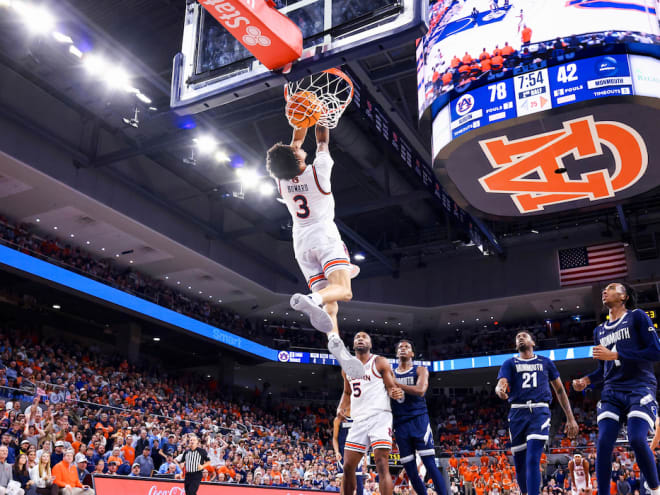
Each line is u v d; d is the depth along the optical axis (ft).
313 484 73.51
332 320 15.02
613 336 17.62
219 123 73.97
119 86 63.62
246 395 139.74
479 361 122.11
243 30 17.70
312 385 147.33
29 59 65.67
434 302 123.85
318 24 19.12
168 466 55.11
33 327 106.42
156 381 100.17
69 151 75.51
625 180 53.98
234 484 42.32
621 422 17.11
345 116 77.51
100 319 104.78
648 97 41.24
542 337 122.52
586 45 41.81
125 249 96.43
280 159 16.10
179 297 111.34
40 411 56.13
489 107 44.45
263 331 126.93
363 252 119.34
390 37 17.87
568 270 113.19
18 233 84.84
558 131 46.75
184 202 95.61
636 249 106.73
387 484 19.86
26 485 40.65
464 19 46.34
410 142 82.17
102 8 59.93
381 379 21.07
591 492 31.50
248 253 107.86
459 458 103.35
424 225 112.88
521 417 22.06
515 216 62.13
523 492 21.99
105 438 59.41
